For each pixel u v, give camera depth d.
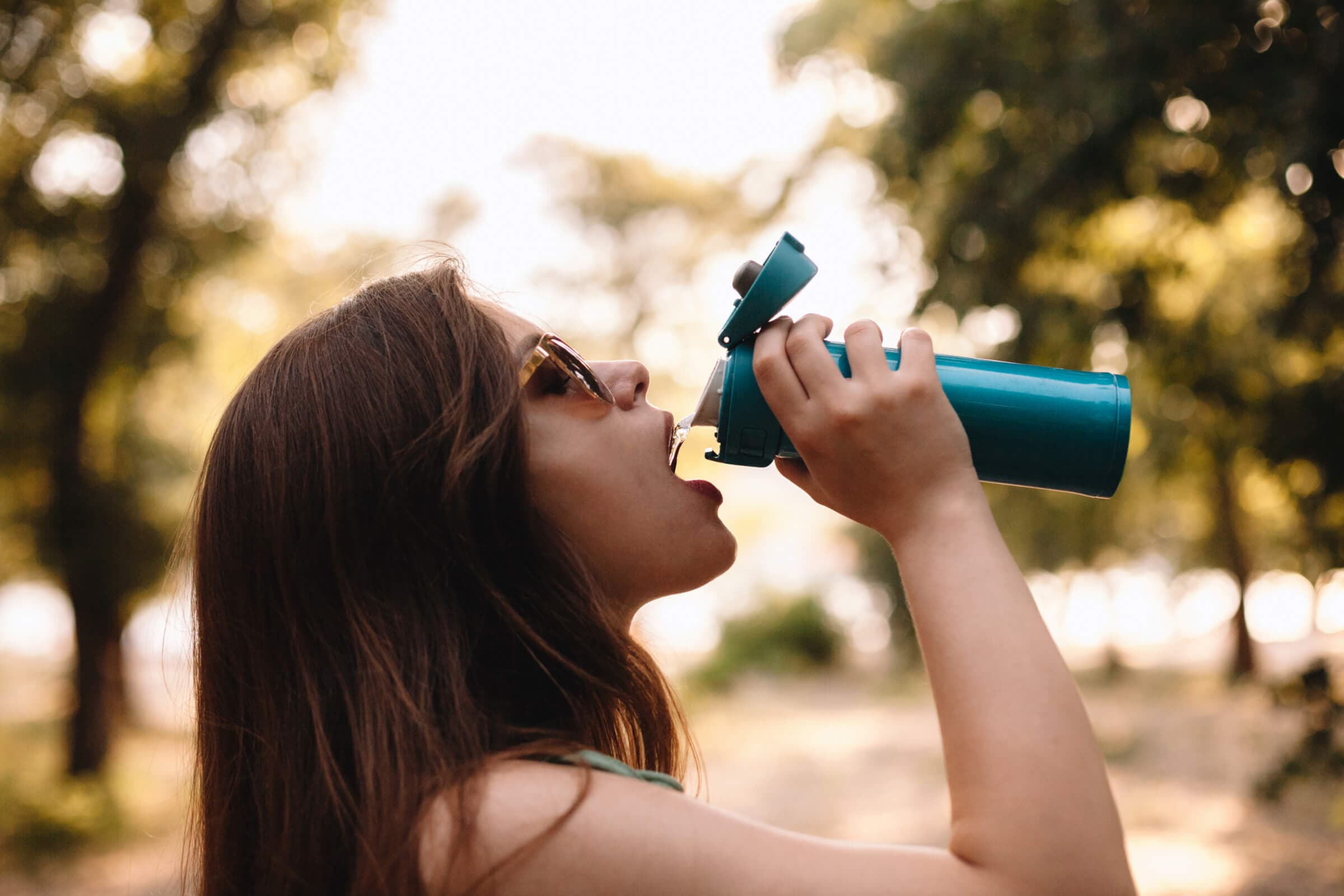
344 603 0.89
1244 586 13.54
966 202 4.48
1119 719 12.96
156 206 9.95
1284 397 4.20
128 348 10.36
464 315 0.97
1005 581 0.80
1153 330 4.57
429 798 0.76
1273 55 3.25
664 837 0.71
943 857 0.73
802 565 25.41
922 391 0.86
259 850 0.92
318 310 1.21
